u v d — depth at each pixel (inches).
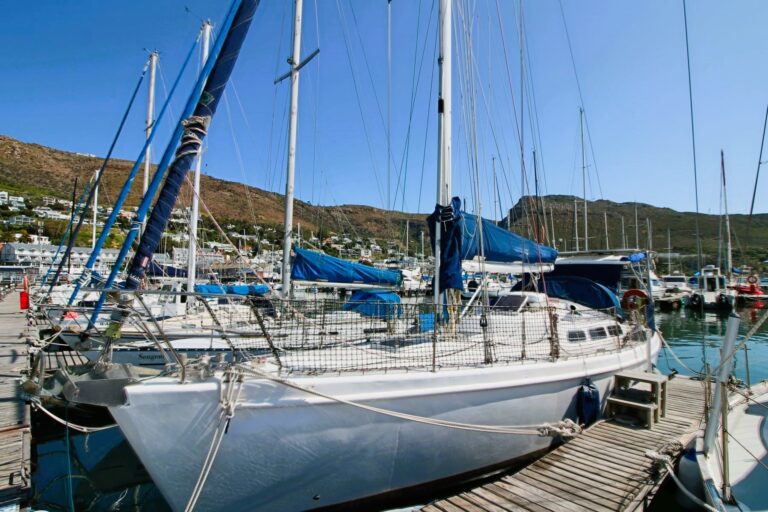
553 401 228.1
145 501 233.1
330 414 171.3
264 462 164.7
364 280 368.8
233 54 197.6
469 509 174.6
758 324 168.9
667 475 205.0
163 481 157.6
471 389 196.7
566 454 216.2
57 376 174.9
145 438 153.1
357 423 175.6
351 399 173.6
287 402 164.9
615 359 269.1
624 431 242.1
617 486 187.5
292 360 191.0
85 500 233.9
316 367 183.8
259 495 168.2
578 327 275.7
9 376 306.3
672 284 1660.9
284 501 172.7
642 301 378.6
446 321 253.9
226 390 158.1
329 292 466.3
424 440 189.5
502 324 258.7
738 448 211.5
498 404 206.5
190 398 155.4
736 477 188.1
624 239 1785.2
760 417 245.8
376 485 186.9
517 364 217.8
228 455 159.6
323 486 176.7
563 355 243.8
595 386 253.1
